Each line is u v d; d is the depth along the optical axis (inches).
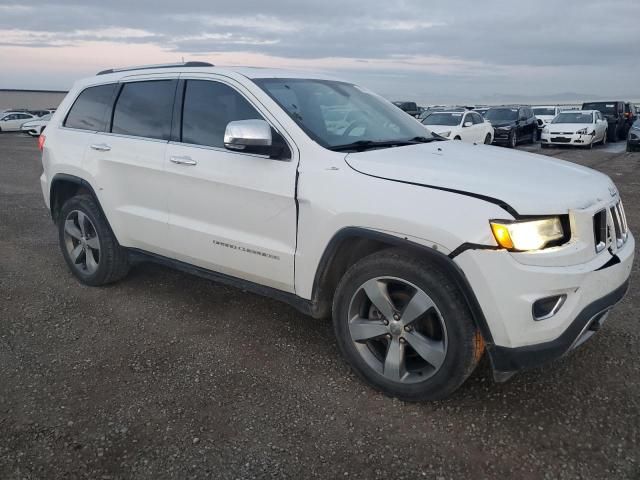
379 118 155.1
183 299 175.2
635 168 541.6
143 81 164.2
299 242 124.6
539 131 1015.6
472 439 104.3
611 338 144.0
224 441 104.3
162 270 202.5
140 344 144.4
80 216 179.5
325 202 117.8
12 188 405.1
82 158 173.3
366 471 96.3
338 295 121.5
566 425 108.1
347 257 126.0
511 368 102.9
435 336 112.4
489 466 97.1
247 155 132.4
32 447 102.4
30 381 125.6
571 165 133.4
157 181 152.7
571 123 842.2
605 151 776.3
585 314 103.2
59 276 197.6
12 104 2746.1
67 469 96.7
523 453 100.2
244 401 117.6
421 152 130.3
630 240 125.6
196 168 141.6
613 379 124.4
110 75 177.8
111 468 97.0
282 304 171.2
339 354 138.8
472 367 107.0
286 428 108.2
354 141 134.6
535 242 98.8
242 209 134.0
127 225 164.9
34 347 142.6
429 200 105.3
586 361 132.3
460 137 705.0
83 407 115.3
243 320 159.3
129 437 105.3
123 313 164.4
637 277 190.7
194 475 95.3
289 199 124.2
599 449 101.0
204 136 144.9
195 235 145.4
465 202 102.0
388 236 109.2
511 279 98.2
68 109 187.0
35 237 255.4
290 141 127.7
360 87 171.5
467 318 104.6
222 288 184.7
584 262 103.4
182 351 140.5
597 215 109.9
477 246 98.9
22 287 186.5
